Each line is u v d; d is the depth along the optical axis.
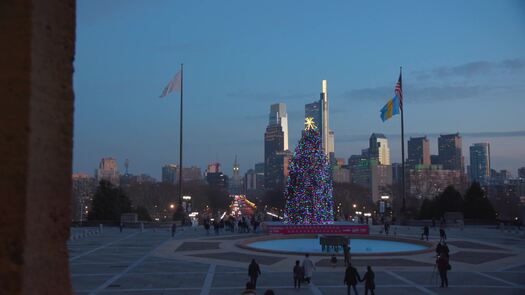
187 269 31.09
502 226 64.19
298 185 57.56
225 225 71.19
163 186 174.12
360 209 151.62
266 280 27.38
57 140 6.79
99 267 31.86
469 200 82.88
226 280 27.14
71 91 7.10
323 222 57.06
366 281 22.05
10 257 6.03
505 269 31.64
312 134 58.34
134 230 66.62
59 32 6.90
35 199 6.26
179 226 74.50
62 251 6.84
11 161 6.11
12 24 6.28
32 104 6.23
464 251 41.00
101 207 84.25
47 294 6.47
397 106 71.81
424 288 24.98
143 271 30.23
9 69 6.21
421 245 45.50
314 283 26.41
